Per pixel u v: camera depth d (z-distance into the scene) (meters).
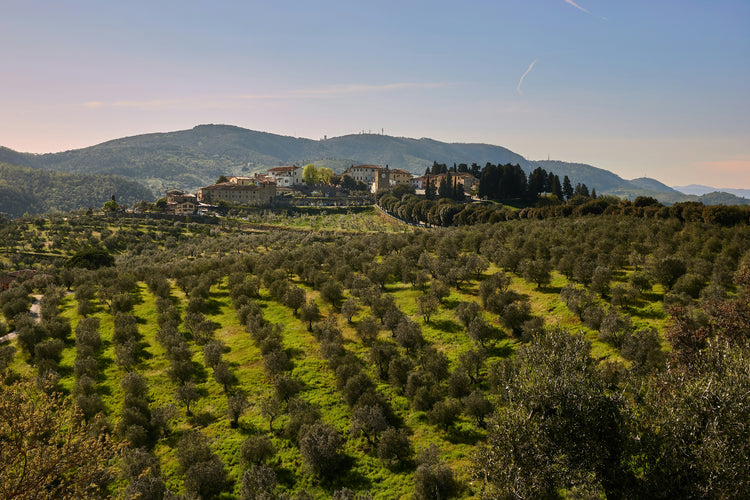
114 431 41.03
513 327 56.06
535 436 24.27
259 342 60.56
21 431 19.98
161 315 69.12
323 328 61.84
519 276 74.19
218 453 41.03
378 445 40.12
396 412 45.25
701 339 35.69
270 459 40.19
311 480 37.66
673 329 38.41
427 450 37.47
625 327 47.56
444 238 100.44
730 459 21.17
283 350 58.38
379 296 69.38
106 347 62.06
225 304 76.44
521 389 26.83
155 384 52.84
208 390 51.31
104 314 73.81
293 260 95.12
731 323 35.38
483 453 26.55
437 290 68.62
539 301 62.34
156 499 34.09
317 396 48.75
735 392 23.34
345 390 47.34
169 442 43.19
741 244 67.38
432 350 53.28
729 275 54.84
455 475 34.88
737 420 22.38
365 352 56.88
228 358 57.84
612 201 152.75
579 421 24.30
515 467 24.39
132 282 85.25
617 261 68.50
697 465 21.78
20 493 18.80
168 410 45.44
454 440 40.34
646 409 25.69
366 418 41.66
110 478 25.06
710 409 23.19
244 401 47.31
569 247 78.19
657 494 22.66
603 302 58.03
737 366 25.30
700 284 54.94
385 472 37.75
